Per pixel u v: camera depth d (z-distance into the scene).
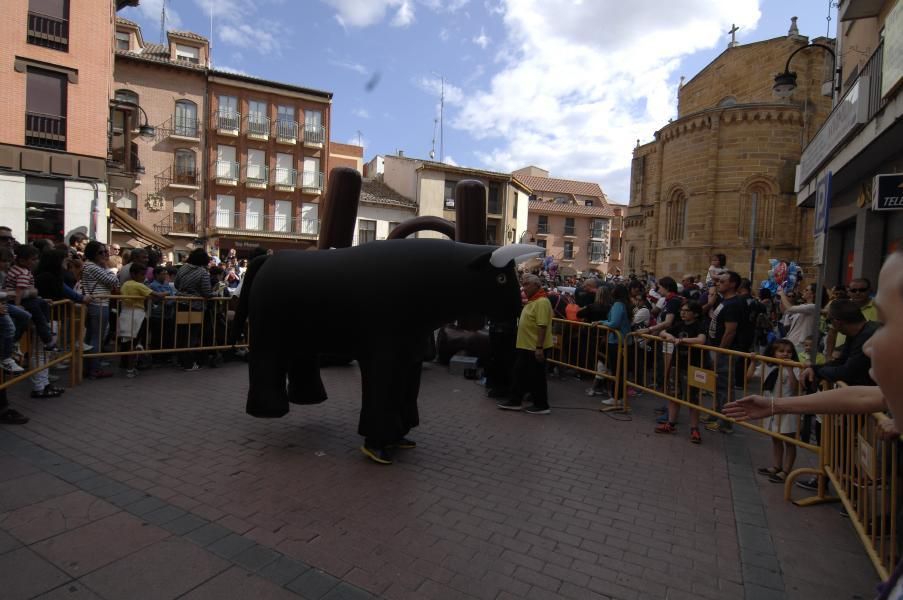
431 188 36.66
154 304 7.69
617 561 3.33
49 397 6.11
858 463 3.45
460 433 5.76
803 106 24.44
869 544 3.12
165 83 29.11
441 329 9.13
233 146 30.95
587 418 6.56
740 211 24.98
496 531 3.63
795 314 7.52
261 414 4.94
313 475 4.40
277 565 3.06
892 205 7.71
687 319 6.28
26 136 17.31
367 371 4.66
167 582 2.85
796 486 4.63
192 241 29.86
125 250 10.27
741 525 3.87
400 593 2.88
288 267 4.83
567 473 4.74
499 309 4.63
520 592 2.95
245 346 8.85
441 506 3.96
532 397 6.70
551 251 55.22
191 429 5.35
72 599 2.66
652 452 5.41
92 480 4.03
